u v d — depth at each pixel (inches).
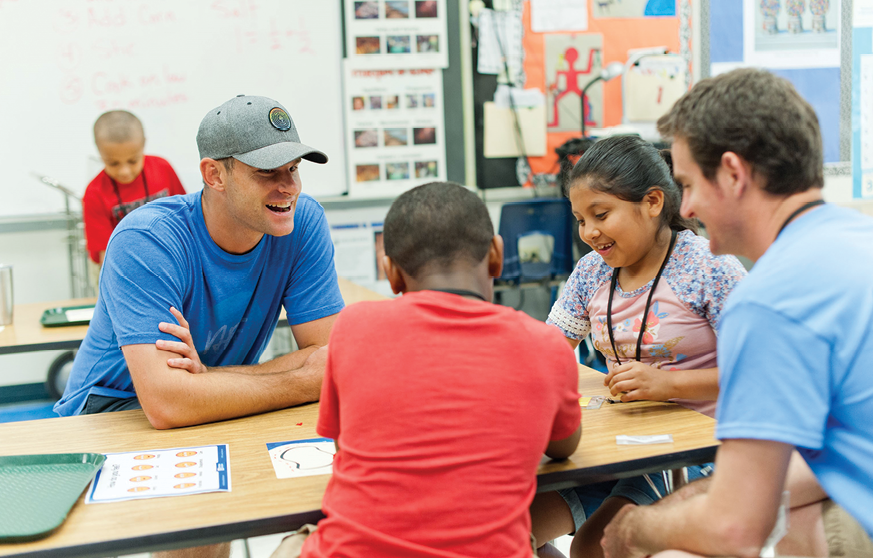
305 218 60.8
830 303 31.0
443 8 146.8
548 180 156.2
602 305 56.5
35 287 134.5
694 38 157.9
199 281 56.4
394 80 146.9
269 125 53.1
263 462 42.4
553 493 50.1
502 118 152.5
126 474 40.6
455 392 33.1
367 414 33.7
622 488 50.2
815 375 30.9
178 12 134.2
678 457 41.8
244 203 53.2
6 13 125.8
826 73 163.9
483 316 35.0
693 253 52.7
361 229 149.7
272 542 80.3
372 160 148.2
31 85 128.8
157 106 135.5
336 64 143.8
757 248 35.3
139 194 123.3
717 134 33.6
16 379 135.3
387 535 31.9
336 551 32.4
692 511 34.5
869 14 164.2
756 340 31.4
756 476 31.7
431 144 150.4
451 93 150.0
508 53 150.9
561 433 37.9
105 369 58.4
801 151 33.0
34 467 41.1
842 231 32.6
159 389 48.4
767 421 31.1
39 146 131.0
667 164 53.7
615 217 51.3
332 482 35.7
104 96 132.6
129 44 132.6
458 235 36.0
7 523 34.2
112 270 52.1
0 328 92.4
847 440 32.2
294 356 56.9
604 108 156.6
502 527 32.3
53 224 133.7
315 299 61.1
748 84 33.7
